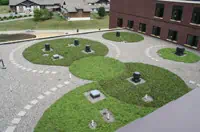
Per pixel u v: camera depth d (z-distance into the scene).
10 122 11.96
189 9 26.55
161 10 30.62
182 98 6.17
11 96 14.66
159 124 5.04
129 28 37.75
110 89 15.98
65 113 12.83
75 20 75.19
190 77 18.73
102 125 11.78
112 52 25.05
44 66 20.19
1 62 20.77
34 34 53.81
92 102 14.15
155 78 18.14
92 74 18.62
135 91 15.77
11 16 74.38
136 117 12.59
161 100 14.62
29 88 15.88
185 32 27.94
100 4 103.19
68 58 22.36
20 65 20.23
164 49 26.70
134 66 20.72
